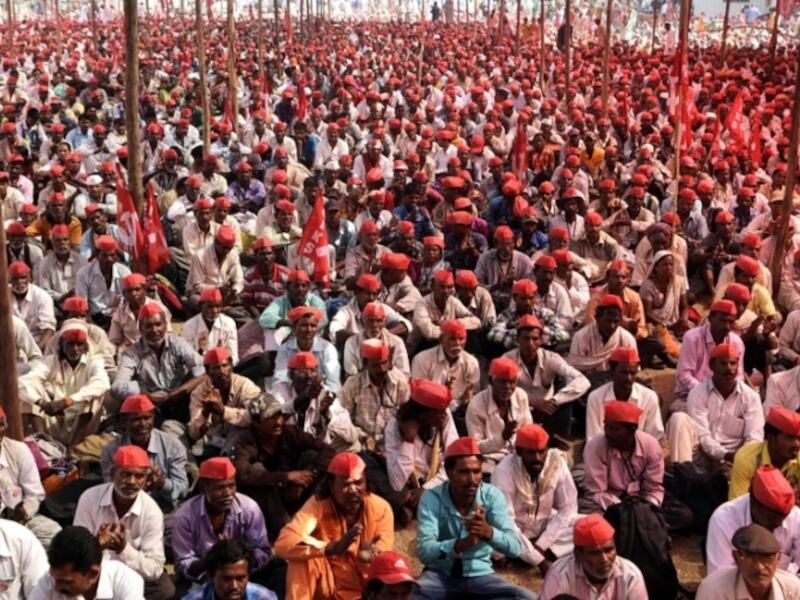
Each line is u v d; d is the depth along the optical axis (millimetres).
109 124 20906
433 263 11430
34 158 18344
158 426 8562
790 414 6789
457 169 15641
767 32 46219
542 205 14469
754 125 18859
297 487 7277
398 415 7711
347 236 13180
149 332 8758
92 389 8602
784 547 6105
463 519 6305
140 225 11516
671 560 6680
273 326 9969
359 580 6148
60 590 5277
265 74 29312
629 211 13875
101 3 56594
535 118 21625
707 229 13922
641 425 8016
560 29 39094
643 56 36500
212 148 18531
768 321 9531
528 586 7004
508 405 8109
